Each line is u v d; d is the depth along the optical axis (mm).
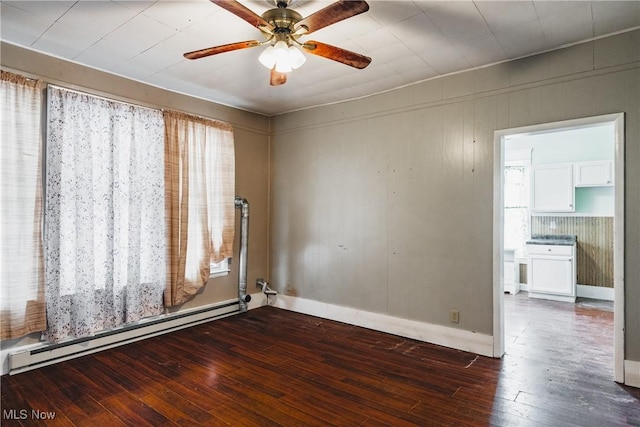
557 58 2861
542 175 5734
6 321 2674
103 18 2418
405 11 2312
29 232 2773
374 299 3938
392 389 2564
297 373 2822
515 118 3061
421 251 3598
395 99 3783
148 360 3047
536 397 2445
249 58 3051
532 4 2232
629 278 2592
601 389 2549
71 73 3092
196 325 4008
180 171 3799
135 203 3416
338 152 4262
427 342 3523
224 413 2252
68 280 2982
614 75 2639
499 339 3133
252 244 4746
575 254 5352
